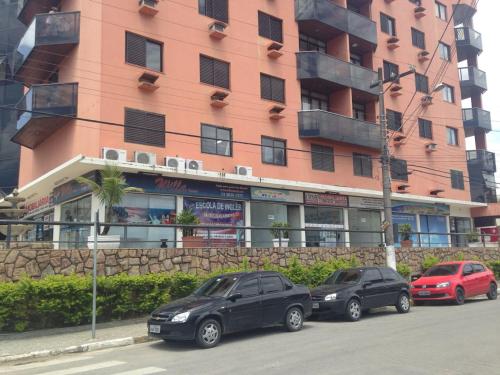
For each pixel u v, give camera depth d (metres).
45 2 22.28
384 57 30.44
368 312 15.46
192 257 15.40
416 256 23.23
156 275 13.83
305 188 24.22
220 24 22.02
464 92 39.53
